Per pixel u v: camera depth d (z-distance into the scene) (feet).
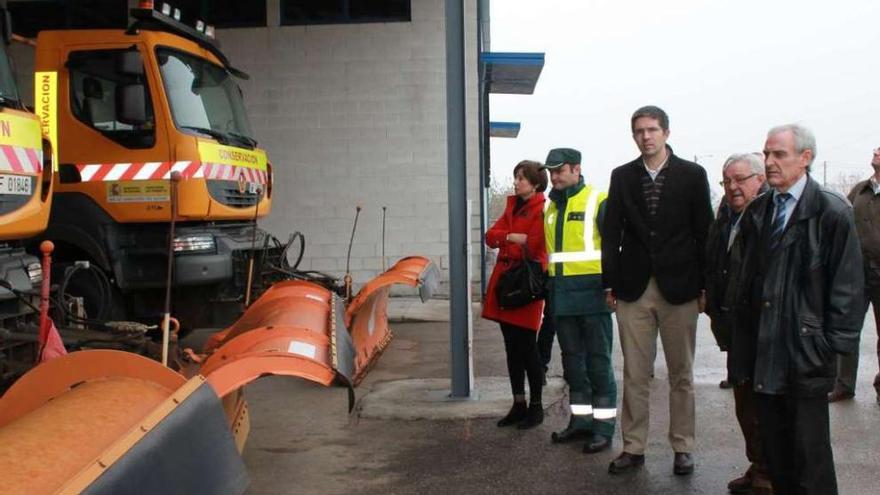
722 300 16.98
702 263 18.79
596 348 20.84
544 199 22.30
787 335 14.34
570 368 21.40
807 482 14.34
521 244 21.94
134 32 28.50
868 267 25.58
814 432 14.29
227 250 29.40
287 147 48.52
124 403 10.07
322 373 12.25
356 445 21.56
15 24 47.73
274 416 24.26
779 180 14.34
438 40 47.85
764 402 15.02
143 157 28.32
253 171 32.30
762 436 15.15
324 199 48.55
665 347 19.12
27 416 9.80
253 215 31.99
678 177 18.71
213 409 10.07
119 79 28.27
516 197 22.63
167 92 28.48
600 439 20.79
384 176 48.34
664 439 21.75
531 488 18.38
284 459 20.51
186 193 28.14
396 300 48.29
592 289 20.65
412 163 48.21
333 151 48.39
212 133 29.96
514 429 22.66
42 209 19.47
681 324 18.81
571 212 20.76
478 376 29.07
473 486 18.56
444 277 48.29
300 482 18.93
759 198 15.05
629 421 19.34
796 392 14.32
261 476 19.30
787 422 14.83
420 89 48.03
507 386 27.04
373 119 48.24
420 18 47.88
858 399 25.48
